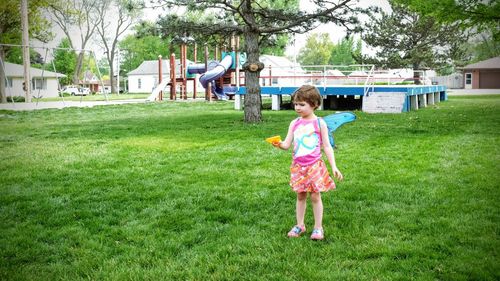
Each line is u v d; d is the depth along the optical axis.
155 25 13.84
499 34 14.37
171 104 24.58
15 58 56.69
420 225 3.94
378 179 5.75
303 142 3.75
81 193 5.30
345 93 17.89
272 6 13.96
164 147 8.63
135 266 3.22
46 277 3.08
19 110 20.02
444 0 13.45
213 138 9.86
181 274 3.06
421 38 36.81
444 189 5.18
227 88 30.14
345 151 7.93
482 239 3.57
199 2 12.45
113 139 9.91
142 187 5.52
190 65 32.16
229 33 13.91
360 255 3.32
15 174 6.33
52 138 10.21
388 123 12.63
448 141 8.87
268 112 17.84
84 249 3.56
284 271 3.09
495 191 5.06
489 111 16.23
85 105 23.73
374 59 37.25
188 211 4.51
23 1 25.84
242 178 5.93
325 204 4.67
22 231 4.00
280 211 4.46
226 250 3.47
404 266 3.11
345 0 12.76
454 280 2.88
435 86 22.16
